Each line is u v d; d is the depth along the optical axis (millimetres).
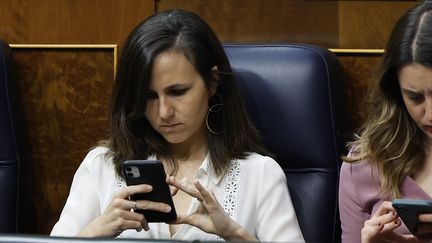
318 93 5012
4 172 5266
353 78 5461
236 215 4672
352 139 5176
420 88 4016
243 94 5105
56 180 5684
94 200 4816
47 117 5625
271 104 5066
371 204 4633
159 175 4031
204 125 4867
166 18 4645
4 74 5207
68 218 4766
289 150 5062
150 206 4105
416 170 4551
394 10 5480
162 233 4621
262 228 4695
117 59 5527
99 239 2609
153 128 4848
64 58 5562
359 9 5488
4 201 5242
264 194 4727
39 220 5727
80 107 5594
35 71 5586
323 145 5008
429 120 4047
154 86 4547
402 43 4070
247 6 5543
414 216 3561
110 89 5559
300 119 5023
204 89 4637
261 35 5555
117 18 5562
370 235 3992
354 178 4688
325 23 5516
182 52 4531
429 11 4051
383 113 4531
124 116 4762
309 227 5020
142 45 4531
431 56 3928
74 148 5641
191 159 4871
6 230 5242
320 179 5035
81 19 5574
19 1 5582
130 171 4062
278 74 5070
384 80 4406
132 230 4652
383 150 4531
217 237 4547
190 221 4246
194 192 4180
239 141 4855
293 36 5535
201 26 4676
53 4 5574
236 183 4746
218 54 4738
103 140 5066
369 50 5398
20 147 5348
